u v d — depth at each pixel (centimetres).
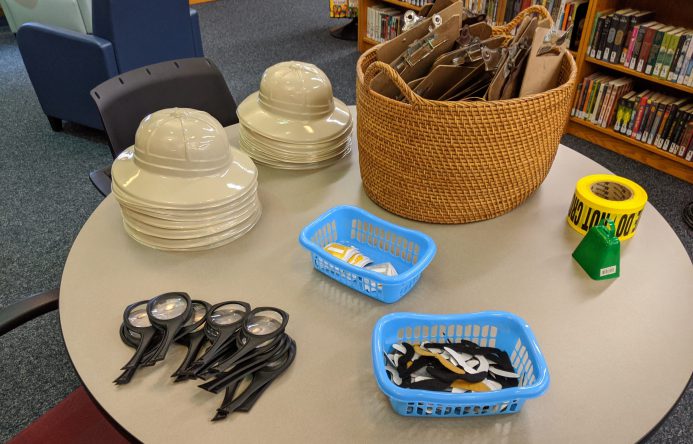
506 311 85
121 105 138
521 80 101
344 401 72
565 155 131
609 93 265
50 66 260
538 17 107
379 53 109
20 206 232
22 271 197
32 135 286
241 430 68
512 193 104
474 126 91
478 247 100
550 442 67
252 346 74
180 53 277
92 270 94
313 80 117
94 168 259
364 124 102
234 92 334
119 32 241
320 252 89
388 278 83
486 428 69
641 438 67
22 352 168
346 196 115
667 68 241
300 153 118
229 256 97
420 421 69
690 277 94
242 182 100
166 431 67
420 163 97
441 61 102
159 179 95
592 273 93
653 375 76
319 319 84
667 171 259
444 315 78
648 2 256
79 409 100
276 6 491
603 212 98
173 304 83
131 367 74
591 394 73
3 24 425
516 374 74
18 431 146
